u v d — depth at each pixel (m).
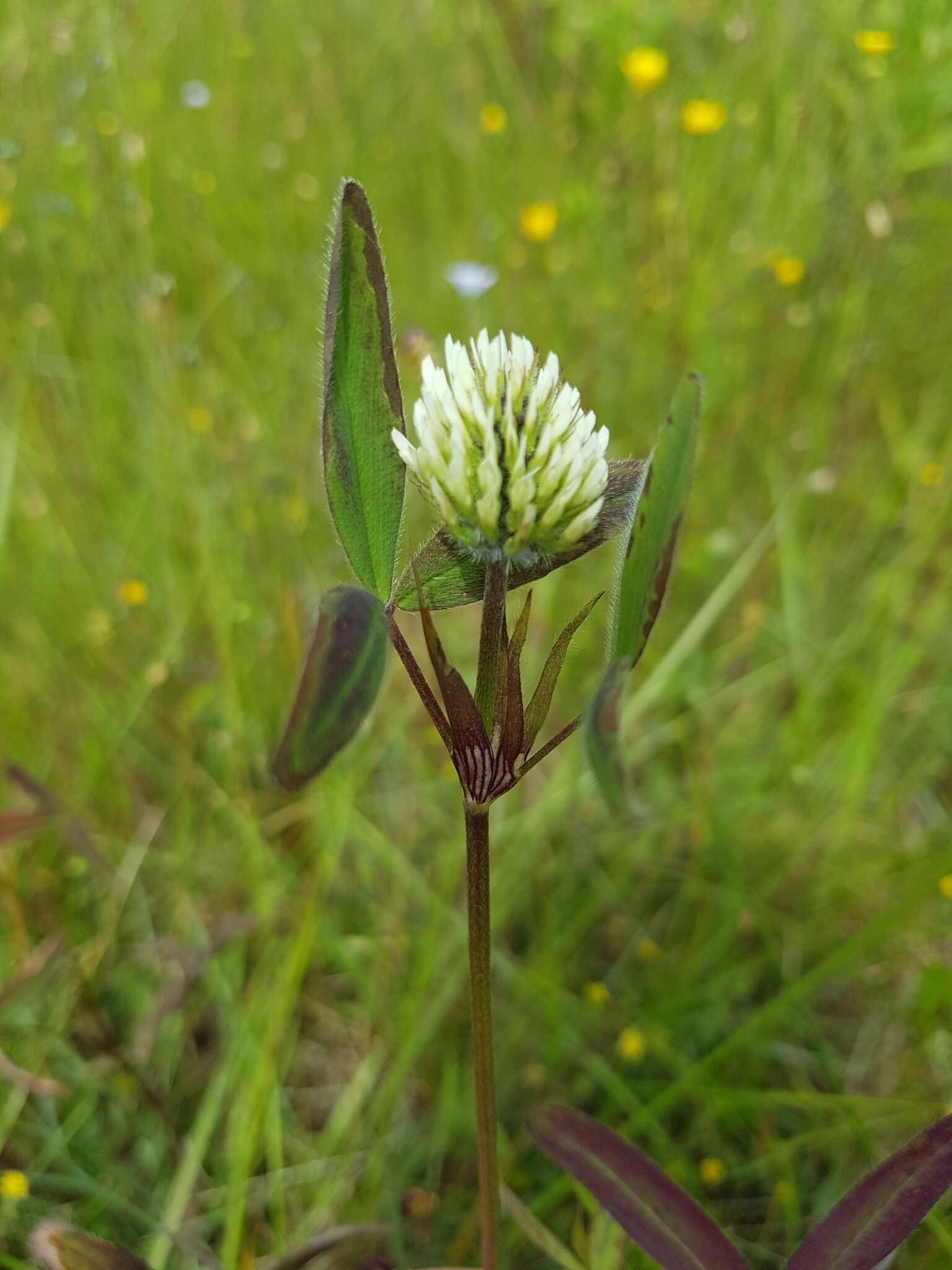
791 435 0.34
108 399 0.34
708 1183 0.20
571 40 0.43
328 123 0.42
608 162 0.40
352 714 0.09
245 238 0.39
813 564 0.32
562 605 0.29
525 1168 0.21
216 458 0.31
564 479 0.10
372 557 0.12
